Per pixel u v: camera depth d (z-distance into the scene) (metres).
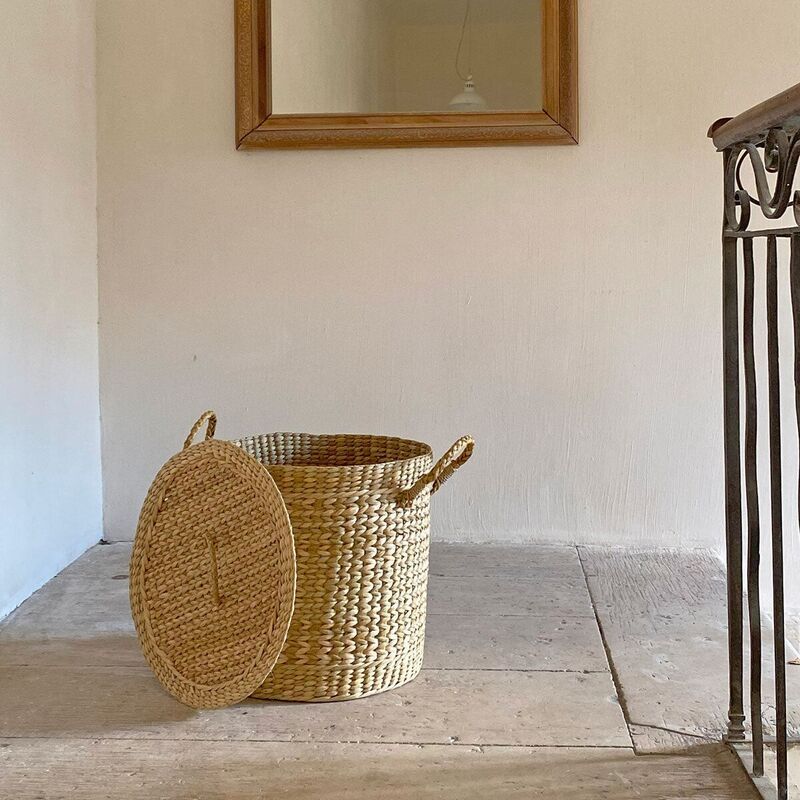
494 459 2.95
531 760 1.60
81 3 2.83
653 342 2.88
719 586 2.55
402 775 1.55
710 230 2.84
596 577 2.63
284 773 1.56
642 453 2.91
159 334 2.98
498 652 2.08
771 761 1.61
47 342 2.59
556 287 2.89
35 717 1.76
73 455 2.79
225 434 2.99
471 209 2.89
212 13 2.90
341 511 1.79
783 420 2.85
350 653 1.82
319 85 2.85
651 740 1.67
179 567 1.81
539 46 2.79
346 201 2.91
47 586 2.54
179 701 1.83
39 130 2.53
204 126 2.92
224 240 2.95
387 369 2.94
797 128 1.30
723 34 2.80
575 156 2.85
